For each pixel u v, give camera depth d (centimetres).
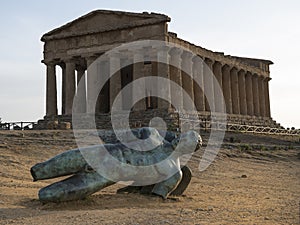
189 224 1110
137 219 1170
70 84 6231
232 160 3331
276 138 5200
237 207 1417
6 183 1905
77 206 1364
